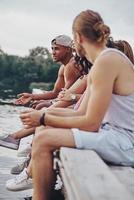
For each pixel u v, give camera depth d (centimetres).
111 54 320
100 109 313
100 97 313
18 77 9512
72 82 589
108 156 311
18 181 404
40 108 566
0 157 700
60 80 710
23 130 491
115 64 318
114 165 315
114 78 318
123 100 325
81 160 257
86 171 229
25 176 402
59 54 631
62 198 320
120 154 313
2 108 2042
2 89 6256
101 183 204
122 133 320
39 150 304
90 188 195
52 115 328
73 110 354
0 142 491
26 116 330
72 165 243
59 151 304
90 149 307
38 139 306
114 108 326
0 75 9488
